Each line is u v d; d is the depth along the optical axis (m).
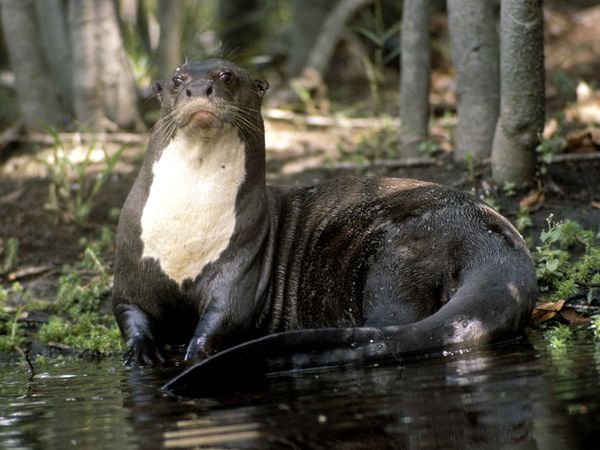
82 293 11.87
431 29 21.53
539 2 12.07
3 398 8.13
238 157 10.01
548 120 16.22
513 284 9.01
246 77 10.18
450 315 8.71
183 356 9.96
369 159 15.12
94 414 7.31
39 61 16.58
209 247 9.94
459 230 9.59
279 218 10.78
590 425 6.25
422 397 7.06
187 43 22.52
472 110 13.88
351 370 8.10
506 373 7.66
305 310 10.38
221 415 6.93
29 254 13.35
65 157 14.23
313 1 20.28
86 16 16.48
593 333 9.32
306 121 17.81
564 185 13.09
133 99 17.02
